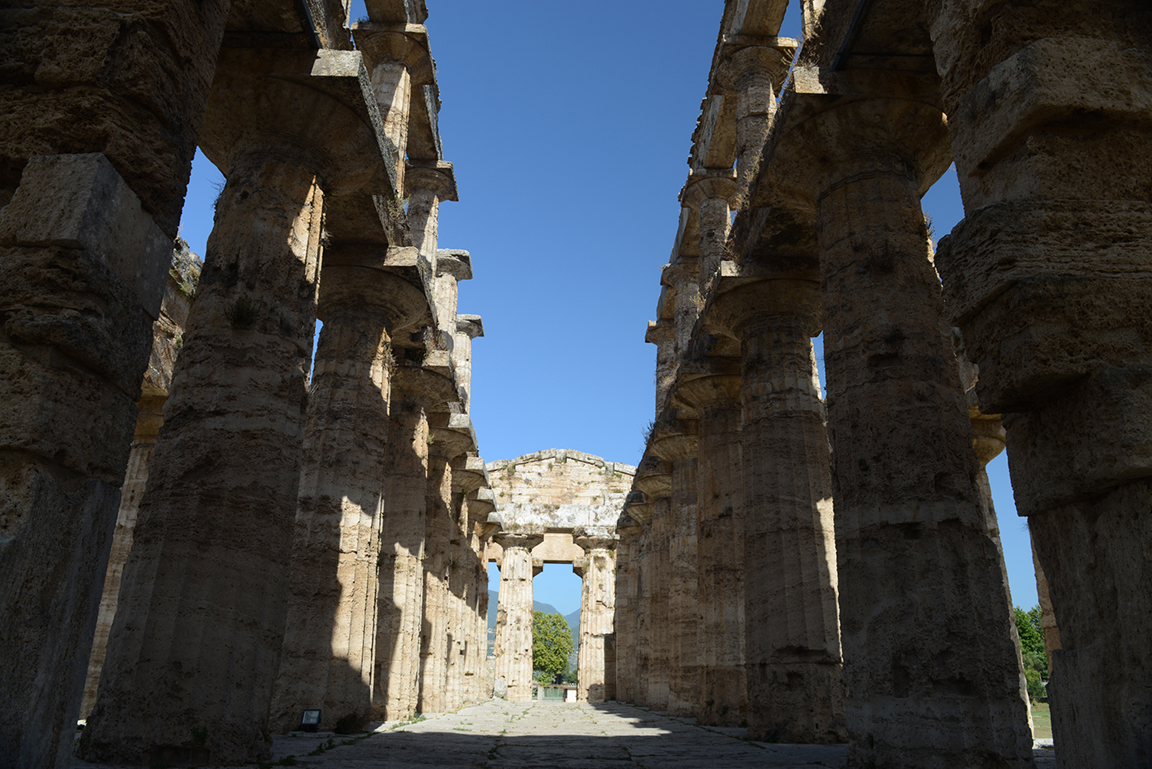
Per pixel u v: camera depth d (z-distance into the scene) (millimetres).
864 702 8398
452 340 24547
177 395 8664
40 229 4695
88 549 4672
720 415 19188
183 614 7672
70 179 4836
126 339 5066
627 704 35781
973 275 4750
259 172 9867
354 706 12938
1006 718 7688
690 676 21766
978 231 4734
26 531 4227
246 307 8984
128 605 7652
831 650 12609
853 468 9391
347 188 11305
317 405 14398
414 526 18984
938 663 7984
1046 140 4758
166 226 5586
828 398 10133
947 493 8703
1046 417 4586
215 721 7504
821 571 13102
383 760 8570
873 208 10445
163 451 8422
